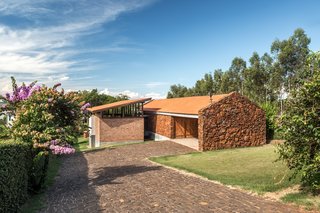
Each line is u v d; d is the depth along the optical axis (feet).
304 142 25.35
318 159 23.31
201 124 68.69
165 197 29.89
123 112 94.89
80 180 41.98
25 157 31.09
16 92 38.55
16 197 25.46
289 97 26.68
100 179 41.78
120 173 45.85
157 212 25.22
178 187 34.14
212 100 74.95
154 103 121.39
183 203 27.45
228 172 41.42
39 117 36.19
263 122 73.92
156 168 48.80
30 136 34.42
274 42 155.84
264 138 73.82
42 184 36.50
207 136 68.85
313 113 24.35
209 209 25.27
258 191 30.22
